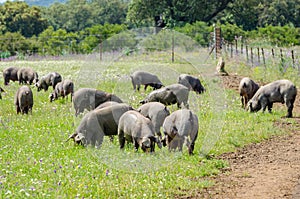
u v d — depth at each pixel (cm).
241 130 3362
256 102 3988
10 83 6150
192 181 2361
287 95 3884
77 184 2173
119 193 2120
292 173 2544
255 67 6531
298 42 11238
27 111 3934
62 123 3447
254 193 2241
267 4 18262
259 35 11806
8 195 1992
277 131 3397
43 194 2008
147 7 14600
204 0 14725
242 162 2750
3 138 2995
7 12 17788
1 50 11388
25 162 2491
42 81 5175
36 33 17912
